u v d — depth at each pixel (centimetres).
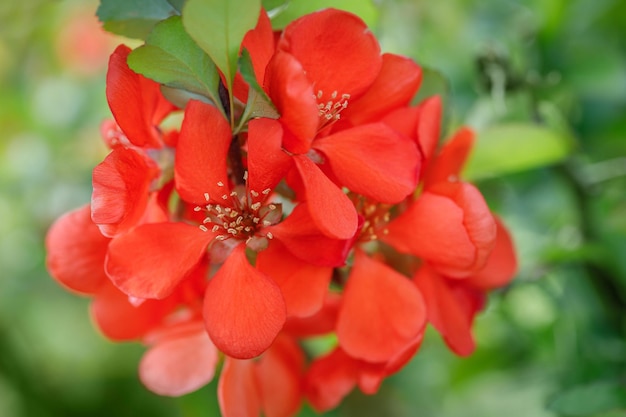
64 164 42
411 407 39
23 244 43
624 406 28
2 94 45
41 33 46
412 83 24
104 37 47
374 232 25
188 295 26
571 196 33
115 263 23
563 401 28
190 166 23
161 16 24
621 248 32
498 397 42
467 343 26
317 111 22
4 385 45
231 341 23
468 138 26
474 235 24
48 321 45
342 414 38
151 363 26
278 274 24
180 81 23
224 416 25
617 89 33
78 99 45
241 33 22
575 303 32
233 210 24
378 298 25
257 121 22
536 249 32
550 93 32
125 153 23
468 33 36
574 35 33
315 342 34
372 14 26
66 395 45
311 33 23
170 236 23
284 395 27
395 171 24
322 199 23
